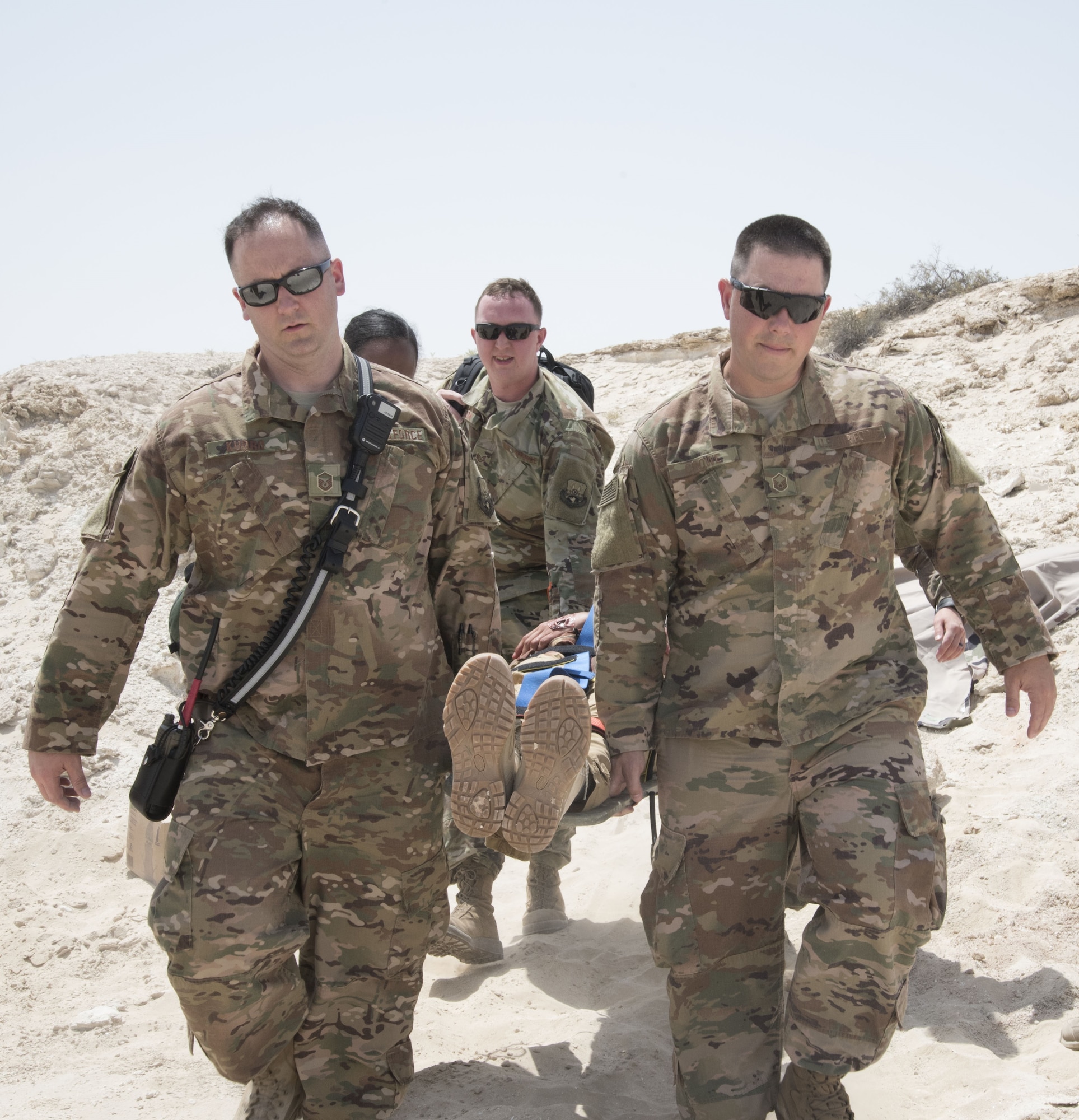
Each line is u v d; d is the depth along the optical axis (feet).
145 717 23.08
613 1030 12.64
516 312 15.33
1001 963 12.82
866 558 10.16
